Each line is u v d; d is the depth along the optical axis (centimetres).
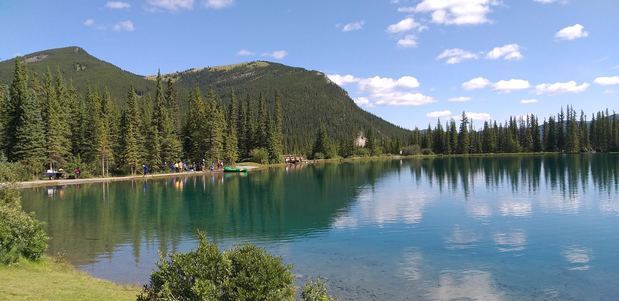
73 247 2633
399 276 2044
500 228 3177
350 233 3048
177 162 9888
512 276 2039
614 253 2433
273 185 6750
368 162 15288
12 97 7356
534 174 7875
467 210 4047
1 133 7238
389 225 3338
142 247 2642
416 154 19712
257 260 1083
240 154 13638
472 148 18850
